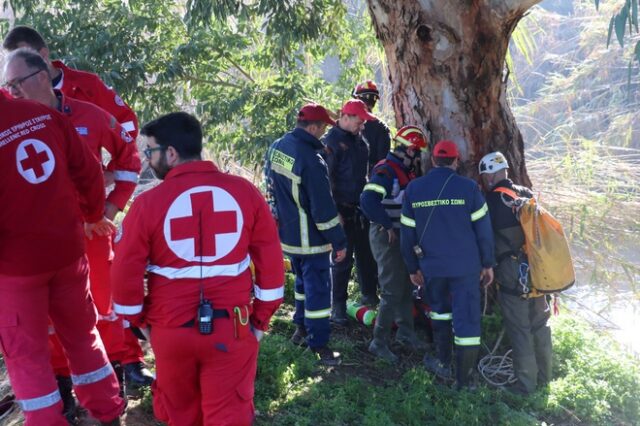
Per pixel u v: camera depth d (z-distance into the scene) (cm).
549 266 521
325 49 886
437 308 530
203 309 291
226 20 851
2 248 291
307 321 514
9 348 299
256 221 309
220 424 299
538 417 520
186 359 297
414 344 580
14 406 393
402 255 530
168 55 807
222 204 298
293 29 803
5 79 329
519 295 532
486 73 572
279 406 449
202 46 786
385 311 551
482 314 606
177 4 847
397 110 612
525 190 548
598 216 852
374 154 625
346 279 602
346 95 913
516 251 531
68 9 793
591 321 821
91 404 341
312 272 505
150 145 303
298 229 494
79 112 359
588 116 1534
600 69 1625
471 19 551
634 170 913
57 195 300
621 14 419
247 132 832
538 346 550
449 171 507
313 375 505
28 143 292
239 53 849
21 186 288
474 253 505
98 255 378
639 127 1448
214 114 820
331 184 577
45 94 335
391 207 548
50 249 299
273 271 313
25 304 299
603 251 849
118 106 411
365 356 560
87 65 740
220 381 299
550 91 1720
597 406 525
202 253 294
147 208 292
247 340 304
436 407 490
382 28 589
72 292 322
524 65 1931
